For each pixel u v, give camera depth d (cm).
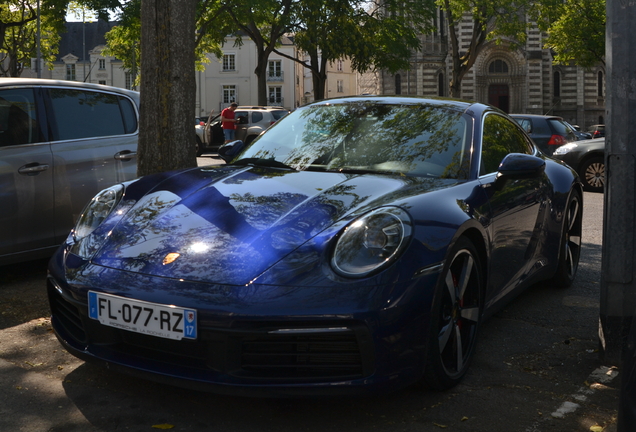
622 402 143
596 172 1091
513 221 327
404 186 279
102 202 298
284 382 223
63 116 470
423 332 234
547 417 245
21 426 231
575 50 3184
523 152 398
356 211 252
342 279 222
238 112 1950
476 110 356
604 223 302
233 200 273
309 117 370
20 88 447
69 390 262
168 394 259
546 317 380
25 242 437
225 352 221
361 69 2667
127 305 232
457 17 3012
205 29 2548
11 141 433
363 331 218
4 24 2506
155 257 244
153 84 474
